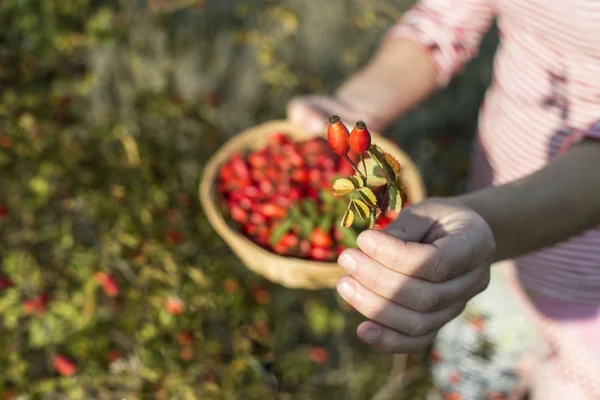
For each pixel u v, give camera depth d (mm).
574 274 825
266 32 1501
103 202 1223
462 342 1042
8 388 1089
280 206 933
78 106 1396
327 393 1323
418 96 919
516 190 607
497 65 860
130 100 1393
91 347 1094
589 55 719
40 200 1226
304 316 1393
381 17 1430
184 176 1386
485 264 578
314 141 1026
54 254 1238
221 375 1152
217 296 1166
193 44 1475
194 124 1420
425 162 1646
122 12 1353
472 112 1725
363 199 528
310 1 1522
